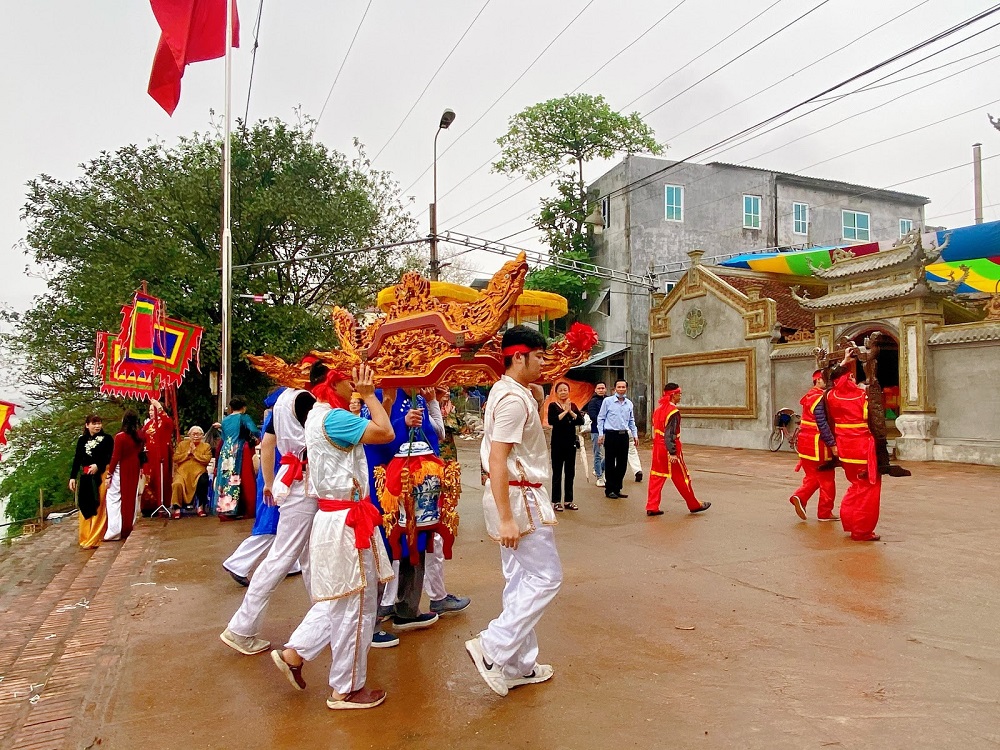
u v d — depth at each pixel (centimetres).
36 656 462
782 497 1026
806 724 313
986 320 1484
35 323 1948
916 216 3173
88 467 885
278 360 504
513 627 341
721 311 2122
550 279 2775
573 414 928
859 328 1698
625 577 577
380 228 2286
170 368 1071
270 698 361
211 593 572
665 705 336
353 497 350
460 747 302
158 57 1392
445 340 412
